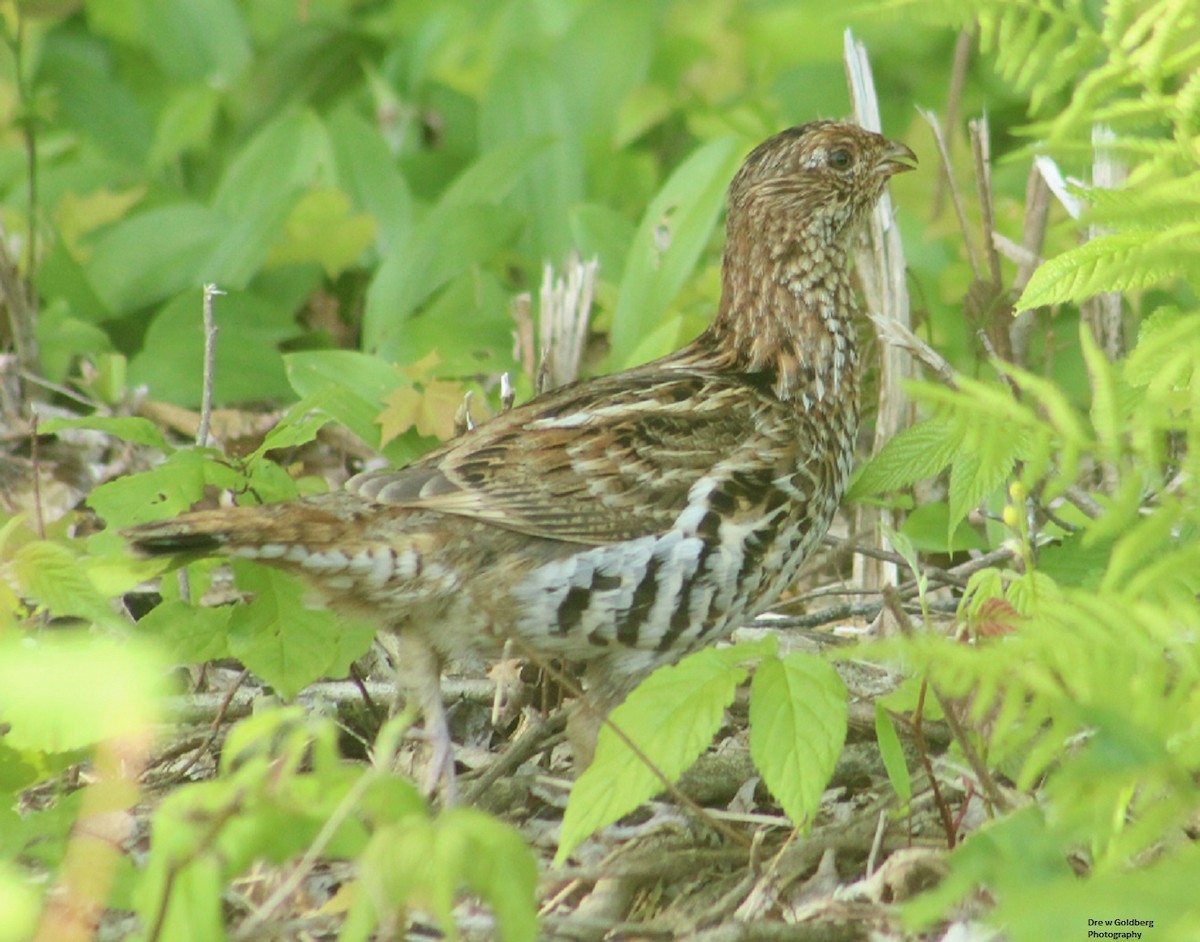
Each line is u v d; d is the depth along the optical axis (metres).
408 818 5.12
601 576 8.43
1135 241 6.67
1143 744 4.96
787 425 9.07
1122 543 5.44
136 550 7.71
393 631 8.58
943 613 9.49
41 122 15.20
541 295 11.96
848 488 9.71
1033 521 9.41
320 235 13.91
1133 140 6.43
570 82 16.30
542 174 14.83
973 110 15.84
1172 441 9.76
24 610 7.66
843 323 9.79
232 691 8.84
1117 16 6.69
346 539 8.03
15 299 12.42
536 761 9.00
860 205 9.92
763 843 7.92
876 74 16.58
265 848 5.18
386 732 5.29
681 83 17.09
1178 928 4.35
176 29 17.72
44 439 11.77
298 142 14.88
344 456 11.86
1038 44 6.81
